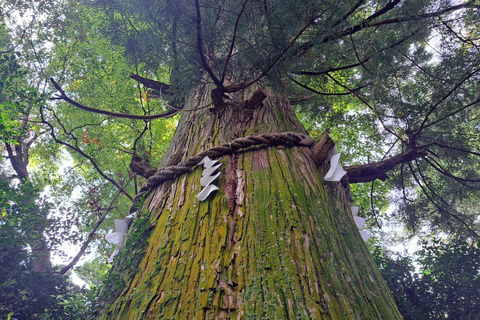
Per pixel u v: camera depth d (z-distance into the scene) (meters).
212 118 3.53
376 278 2.15
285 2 2.81
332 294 1.79
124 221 3.11
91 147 9.06
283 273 1.85
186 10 2.91
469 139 4.97
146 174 3.77
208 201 2.49
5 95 4.06
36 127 8.90
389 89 4.69
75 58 8.45
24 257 3.79
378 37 4.02
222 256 2.03
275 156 2.85
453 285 4.85
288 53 3.03
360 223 3.34
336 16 3.02
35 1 7.94
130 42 3.54
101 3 5.27
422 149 4.58
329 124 9.05
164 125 9.76
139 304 1.95
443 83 4.46
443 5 3.73
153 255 2.30
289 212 2.25
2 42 7.78
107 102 8.70
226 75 3.49
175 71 3.17
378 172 4.21
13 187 4.09
